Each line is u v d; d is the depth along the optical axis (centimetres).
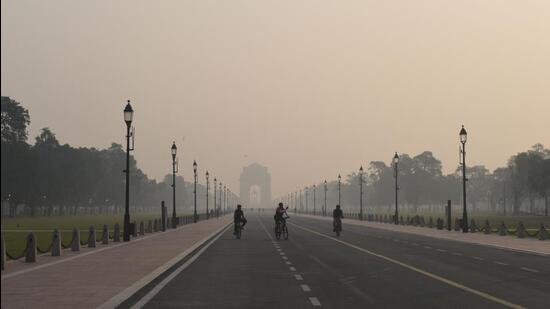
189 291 2512
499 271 3306
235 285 2719
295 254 4606
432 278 2973
